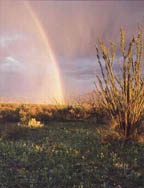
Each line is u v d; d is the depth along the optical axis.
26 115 11.03
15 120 10.85
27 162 5.04
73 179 4.22
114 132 6.36
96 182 4.12
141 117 6.17
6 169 4.69
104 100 6.59
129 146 5.86
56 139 7.00
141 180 4.13
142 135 6.36
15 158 5.31
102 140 6.25
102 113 10.00
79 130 8.15
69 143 6.43
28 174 4.44
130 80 6.11
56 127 9.02
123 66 6.13
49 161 5.07
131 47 6.02
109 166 4.73
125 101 6.16
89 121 10.30
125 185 3.99
